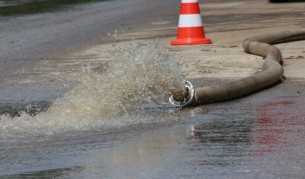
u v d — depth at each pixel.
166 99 15.98
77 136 13.16
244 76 19.56
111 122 14.27
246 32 30.48
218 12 42.47
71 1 61.41
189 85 15.91
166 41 28.42
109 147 12.27
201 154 11.65
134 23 38.88
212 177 10.33
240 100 16.55
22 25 40.44
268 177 10.27
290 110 15.12
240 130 13.39
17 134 13.40
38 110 16.09
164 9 49.31
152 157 11.51
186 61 22.38
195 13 27.11
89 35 33.53
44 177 10.54
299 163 10.98
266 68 19.17
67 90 18.75
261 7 44.91
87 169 10.89
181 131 13.44
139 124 14.12
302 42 26.95
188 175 10.44
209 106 15.89
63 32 35.91
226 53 24.08
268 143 12.30
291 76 19.44
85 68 21.98
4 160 11.59
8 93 18.64
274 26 32.22
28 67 23.42
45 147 12.40
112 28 36.47
